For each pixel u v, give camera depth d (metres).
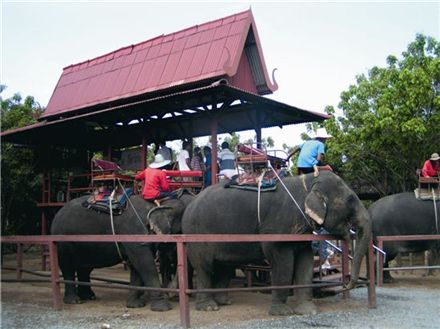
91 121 13.30
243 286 10.58
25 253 22.30
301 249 8.18
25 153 17.44
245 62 12.52
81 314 8.08
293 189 8.16
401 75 15.40
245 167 8.81
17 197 18.41
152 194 9.03
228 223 8.36
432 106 15.66
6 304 9.14
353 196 7.99
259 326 6.96
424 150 16.16
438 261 14.17
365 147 17.61
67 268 9.36
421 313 7.87
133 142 15.34
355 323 7.11
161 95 12.35
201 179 11.14
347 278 9.03
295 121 13.20
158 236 6.88
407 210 11.93
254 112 12.64
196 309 8.39
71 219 9.38
